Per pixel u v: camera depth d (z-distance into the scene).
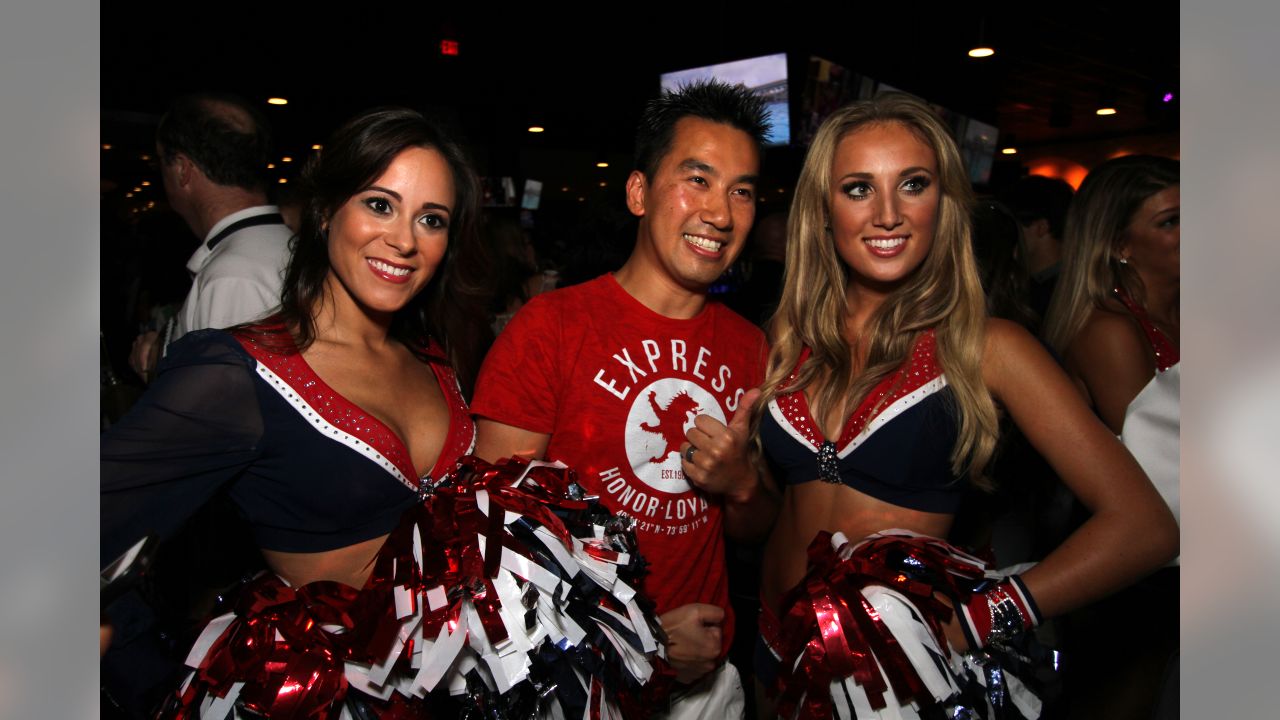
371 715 1.21
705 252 1.57
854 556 1.42
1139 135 13.45
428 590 1.21
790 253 1.65
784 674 1.42
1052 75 9.73
